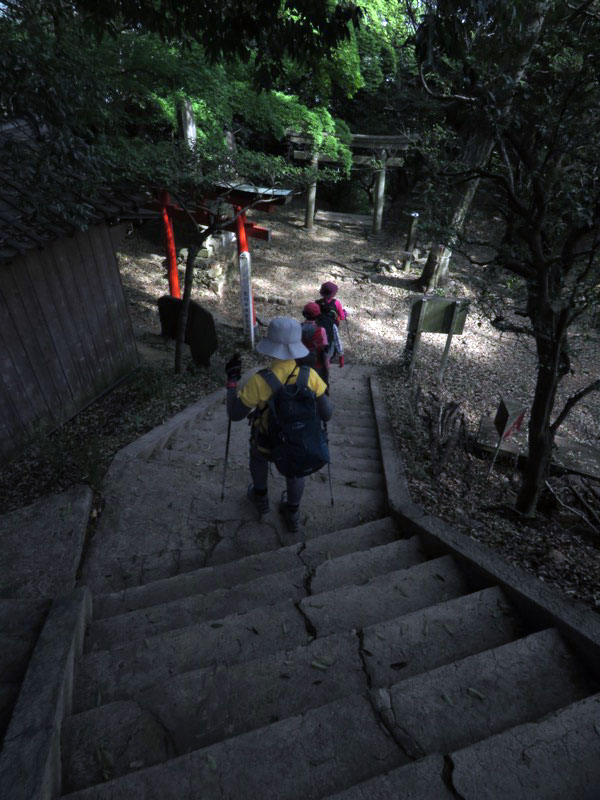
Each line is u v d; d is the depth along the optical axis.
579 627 2.23
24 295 5.94
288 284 15.66
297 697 2.11
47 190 3.91
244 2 4.20
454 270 16.20
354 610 2.71
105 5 4.25
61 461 5.14
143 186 7.35
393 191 23.92
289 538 3.82
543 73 3.64
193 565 3.55
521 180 3.93
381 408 7.16
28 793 1.51
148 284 13.32
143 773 1.69
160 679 2.28
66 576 3.35
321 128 14.30
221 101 11.25
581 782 1.62
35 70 3.38
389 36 12.95
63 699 1.97
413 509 3.77
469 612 2.56
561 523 5.22
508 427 5.86
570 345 4.76
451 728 1.89
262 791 1.66
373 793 1.57
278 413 3.12
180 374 8.47
